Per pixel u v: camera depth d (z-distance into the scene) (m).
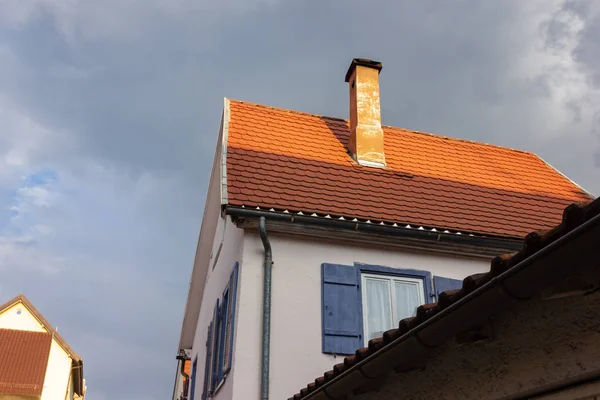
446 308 2.84
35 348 25.03
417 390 3.79
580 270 2.22
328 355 7.30
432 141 11.55
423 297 8.05
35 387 23.09
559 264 2.20
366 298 7.86
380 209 8.36
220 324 8.89
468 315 2.76
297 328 7.34
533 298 2.68
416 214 8.48
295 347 7.21
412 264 8.20
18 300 27.38
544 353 2.63
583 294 2.40
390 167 9.91
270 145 9.49
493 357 3.02
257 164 8.70
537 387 2.67
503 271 2.48
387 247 8.22
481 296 2.61
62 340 26.91
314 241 7.95
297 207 7.79
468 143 11.98
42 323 27.20
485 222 8.79
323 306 7.54
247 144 9.30
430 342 3.08
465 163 11.01
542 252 2.21
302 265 7.73
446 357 3.47
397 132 11.43
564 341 2.51
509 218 9.14
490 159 11.52
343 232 7.95
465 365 3.27
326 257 7.89
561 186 11.09
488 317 2.75
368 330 7.65
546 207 9.91
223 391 7.72
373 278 8.02
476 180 10.36
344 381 4.00
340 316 7.54
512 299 2.49
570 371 2.47
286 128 10.31
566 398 2.55
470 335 3.01
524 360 2.77
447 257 8.41
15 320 26.89
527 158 12.16
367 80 10.69
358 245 8.11
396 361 3.40
